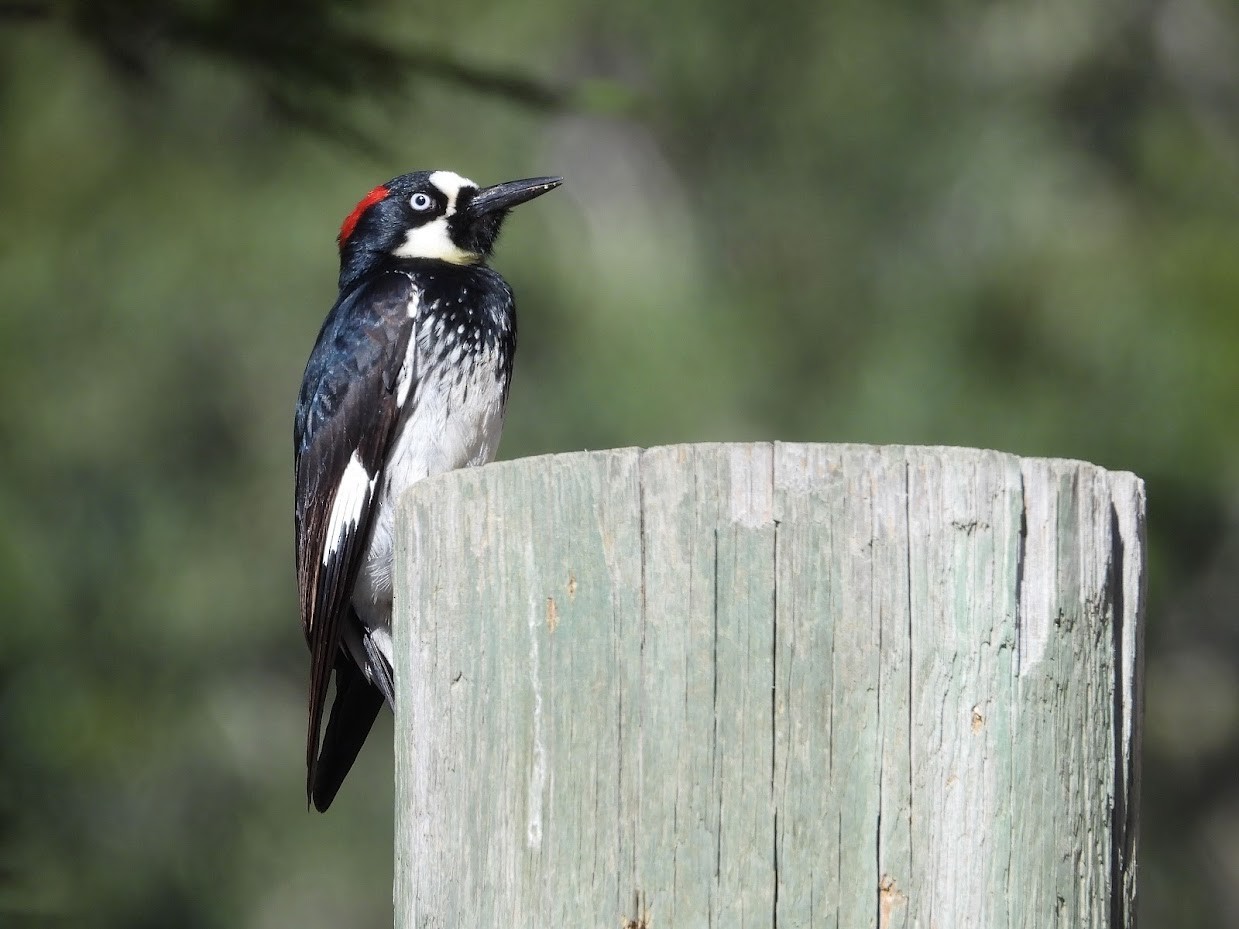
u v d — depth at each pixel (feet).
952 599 13.41
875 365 45.27
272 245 47.24
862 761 13.28
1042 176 47.29
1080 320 44.42
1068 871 13.64
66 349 47.93
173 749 46.85
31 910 21.35
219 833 47.44
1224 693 49.80
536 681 13.84
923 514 13.44
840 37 47.75
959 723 13.35
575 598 13.73
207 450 49.19
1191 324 43.65
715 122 49.70
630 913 13.34
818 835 13.23
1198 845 50.01
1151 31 49.62
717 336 46.29
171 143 47.44
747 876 13.20
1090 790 13.84
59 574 46.16
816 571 13.39
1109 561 14.15
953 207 47.67
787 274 47.78
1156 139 47.83
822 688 13.32
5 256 27.20
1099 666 14.01
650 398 45.42
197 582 48.42
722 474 13.50
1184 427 43.04
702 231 50.08
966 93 48.42
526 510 13.99
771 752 13.28
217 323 48.70
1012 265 45.60
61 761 39.04
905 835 13.24
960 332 45.03
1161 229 46.32
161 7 21.27
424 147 46.68
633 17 48.11
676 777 13.33
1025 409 43.65
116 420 48.39
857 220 47.96
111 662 46.55
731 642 13.37
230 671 49.16
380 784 50.49
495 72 21.91
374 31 22.29
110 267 47.67
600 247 49.26
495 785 14.01
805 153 48.42
